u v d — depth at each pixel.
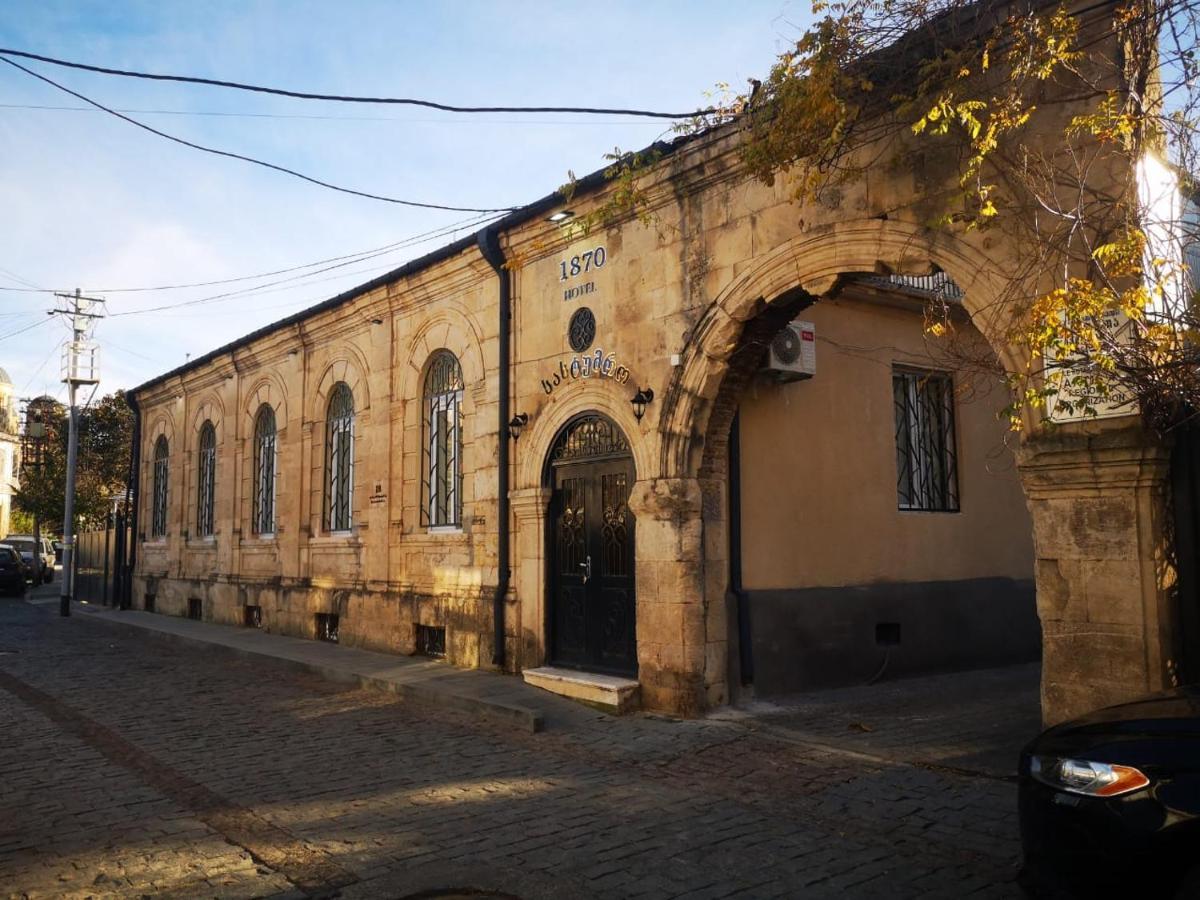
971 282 6.75
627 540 9.70
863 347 10.91
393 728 8.89
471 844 5.52
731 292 8.57
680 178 9.04
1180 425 5.76
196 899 4.69
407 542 13.11
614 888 4.86
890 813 6.04
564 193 8.92
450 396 12.85
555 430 10.50
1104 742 3.92
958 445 11.73
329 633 15.02
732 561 9.40
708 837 5.64
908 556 11.01
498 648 10.98
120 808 6.30
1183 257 5.59
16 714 9.75
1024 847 4.09
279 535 16.52
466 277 12.19
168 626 17.94
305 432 15.95
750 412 9.76
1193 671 5.75
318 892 4.79
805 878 4.98
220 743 8.32
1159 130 5.67
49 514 37.47
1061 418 6.04
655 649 9.04
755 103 7.71
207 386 20.00
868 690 9.98
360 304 14.28
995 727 8.13
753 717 8.69
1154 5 5.71
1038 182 6.29
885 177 7.38
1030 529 12.31
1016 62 6.12
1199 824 3.50
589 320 10.16
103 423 37.88
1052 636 6.12
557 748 7.97
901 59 6.88
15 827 5.87
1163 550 5.80
